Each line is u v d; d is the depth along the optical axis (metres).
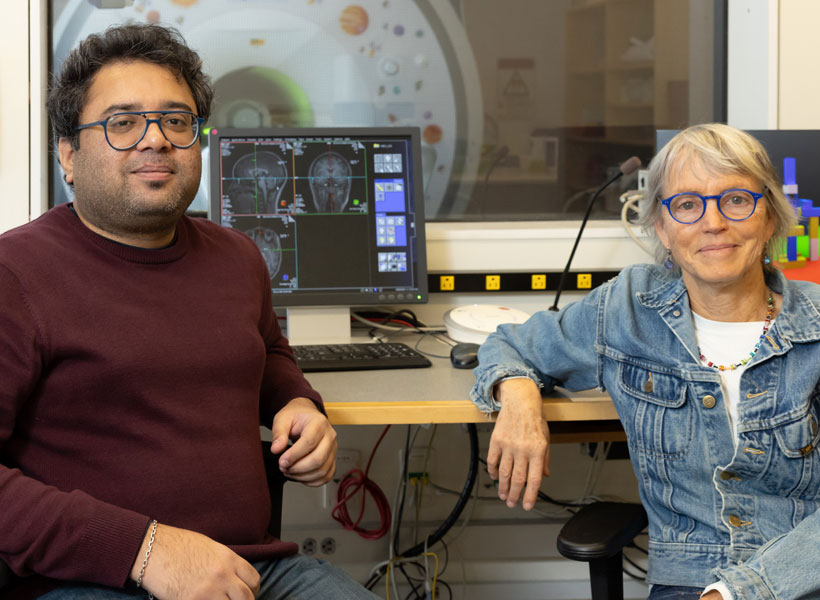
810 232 2.07
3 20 2.09
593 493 2.48
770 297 1.43
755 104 2.42
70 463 1.20
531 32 2.38
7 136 2.12
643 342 1.45
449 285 2.25
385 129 2.03
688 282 1.44
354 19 2.32
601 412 1.54
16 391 1.14
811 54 2.38
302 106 2.33
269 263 1.99
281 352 1.57
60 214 1.28
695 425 1.40
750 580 1.21
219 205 1.98
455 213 2.42
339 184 2.02
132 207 1.23
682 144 1.38
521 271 2.27
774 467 1.36
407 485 2.39
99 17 2.22
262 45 2.30
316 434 1.38
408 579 2.37
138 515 1.13
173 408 1.23
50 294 1.18
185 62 1.31
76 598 1.17
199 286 1.32
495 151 2.41
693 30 2.46
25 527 1.08
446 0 2.34
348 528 2.34
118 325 1.21
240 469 1.28
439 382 1.66
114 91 1.24
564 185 2.44
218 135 1.98
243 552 1.28
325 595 1.31
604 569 1.35
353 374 1.72
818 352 1.36
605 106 2.43
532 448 1.42
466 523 2.40
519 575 2.45
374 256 2.02
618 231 2.28
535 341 1.57
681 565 1.39
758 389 1.37
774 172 1.37
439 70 2.36
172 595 1.10
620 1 2.40
